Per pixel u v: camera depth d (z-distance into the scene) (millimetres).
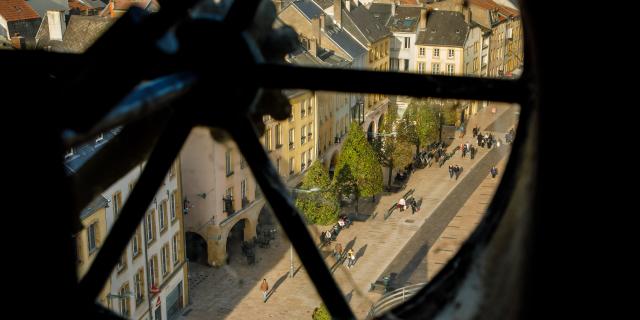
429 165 61281
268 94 2359
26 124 1600
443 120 62250
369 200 54250
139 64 1816
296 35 2359
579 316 1626
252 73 2207
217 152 40281
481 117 68875
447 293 2244
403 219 51469
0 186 1625
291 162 48156
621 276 1562
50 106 1608
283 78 2238
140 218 2236
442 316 2201
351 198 52906
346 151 49312
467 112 67875
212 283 41031
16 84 1605
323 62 57219
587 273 1603
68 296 1731
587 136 1579
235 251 44594
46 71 1846
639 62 1496
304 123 49312
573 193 1622
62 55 1979
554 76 1695
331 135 55000
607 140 1552
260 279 41781
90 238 26062
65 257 1717
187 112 2211
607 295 1582
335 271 43469
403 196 55594
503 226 2178
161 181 2230
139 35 1872
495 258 2139
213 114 2219
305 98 48844
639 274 1550
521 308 1851
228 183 41469
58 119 1616
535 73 1936
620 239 1556
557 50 1646
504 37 82375
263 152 2273
